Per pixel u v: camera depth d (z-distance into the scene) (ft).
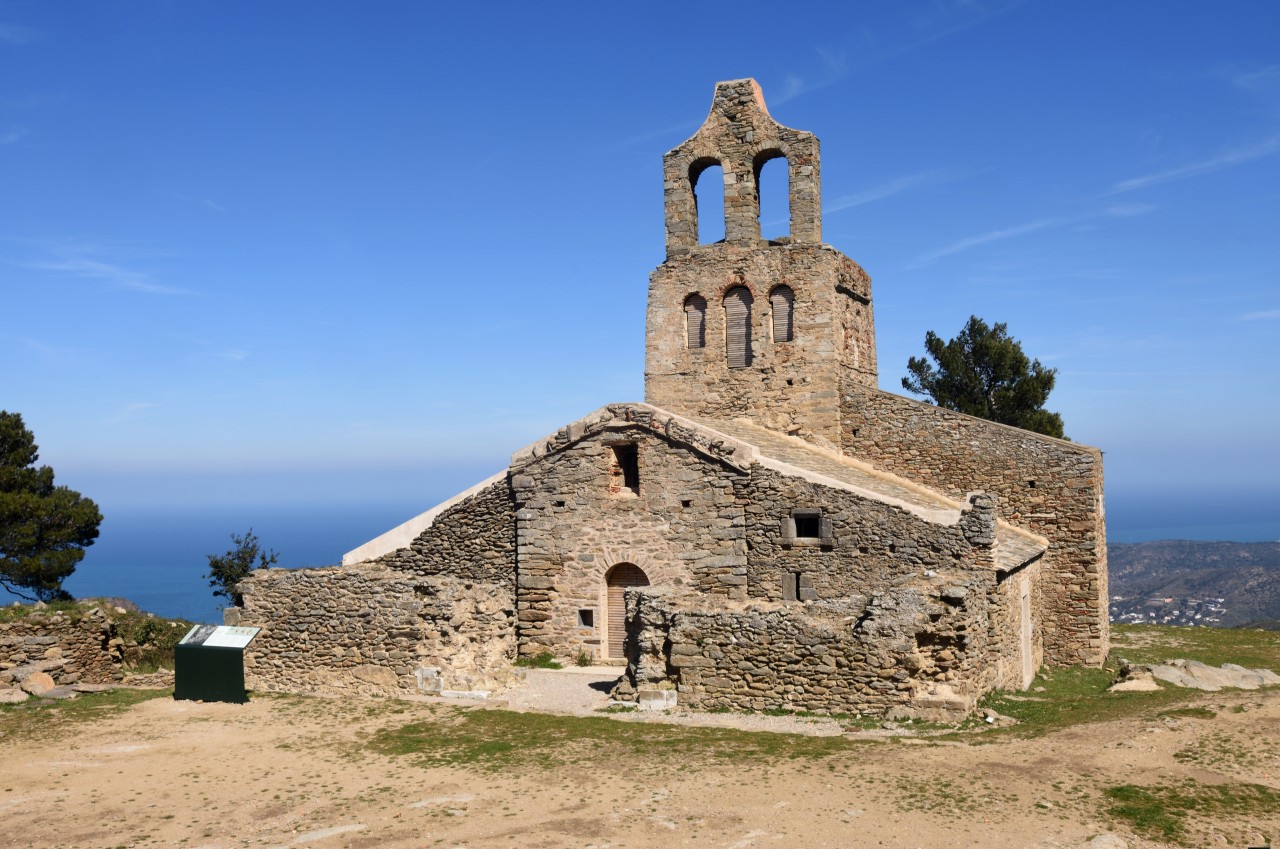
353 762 59.52
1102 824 45.62
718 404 115.44
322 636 82.17
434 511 102.53
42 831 48.60
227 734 66.80
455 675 79.05
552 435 97.81
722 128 116.67
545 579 96.84
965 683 69.26
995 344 162.61
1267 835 44.27
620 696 74.95
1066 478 102.73
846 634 69.00
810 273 112.47
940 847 43.50
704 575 91.91
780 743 60.95
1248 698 67.46
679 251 117.91
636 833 46.01
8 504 138.21
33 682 79.66
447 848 44.86
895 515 85.81
